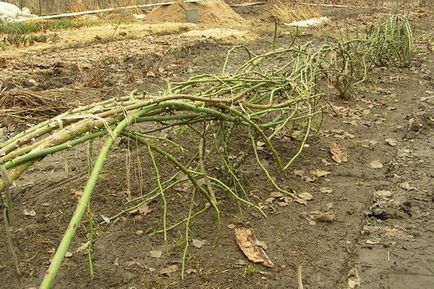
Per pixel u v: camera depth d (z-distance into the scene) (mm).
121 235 3447
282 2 16594
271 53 4949
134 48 9695
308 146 4879
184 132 4965
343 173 4391
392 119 5754
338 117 5734
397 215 3756
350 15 16453
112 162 4461
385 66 8008
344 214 3760
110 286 2992
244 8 18734
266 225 3590
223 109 3529
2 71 7629
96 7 16750
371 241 3463
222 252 3293
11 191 4023
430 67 8164
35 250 3299
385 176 4379
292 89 4453
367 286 3021
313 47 10398
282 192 3721
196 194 3932
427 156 4781
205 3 14594
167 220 3617
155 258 3230
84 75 7488
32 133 2434
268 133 5020
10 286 2992
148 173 4238
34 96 5633
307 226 3600
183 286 2984
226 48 10102
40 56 8859
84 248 3305
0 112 4816
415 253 3334
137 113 2828
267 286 2986
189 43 10367
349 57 6195
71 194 3943
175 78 7594
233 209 3768
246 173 4270
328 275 3102
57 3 16438
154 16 14805
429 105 6254
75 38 10672
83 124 2543
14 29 11305
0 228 3516
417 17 14828
